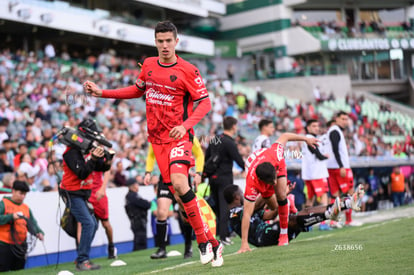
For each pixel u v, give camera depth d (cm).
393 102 12675
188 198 1659
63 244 3111
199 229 1694
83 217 2362
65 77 7000
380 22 15075
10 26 8762
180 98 1688
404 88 14588
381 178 6606
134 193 3469
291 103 11838
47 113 5616
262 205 2505
